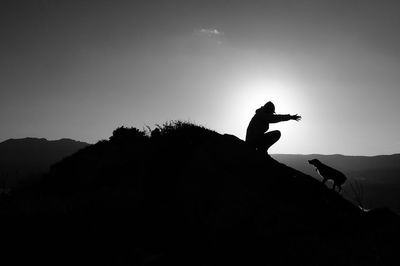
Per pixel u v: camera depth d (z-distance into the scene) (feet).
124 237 32.14
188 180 37.91
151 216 35.55
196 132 44.14
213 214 33.37
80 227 33.01
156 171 41.78
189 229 32.89
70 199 41.04
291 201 34.47
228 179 36.04
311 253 27.81
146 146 48.16
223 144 41.27
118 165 48.80
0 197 52.85
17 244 29.91
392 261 26.08
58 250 29.37
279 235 30.12
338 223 32.04
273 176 37.42
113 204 37.58
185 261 28.71
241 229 31.27
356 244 28.27
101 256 28.91
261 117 41.01
